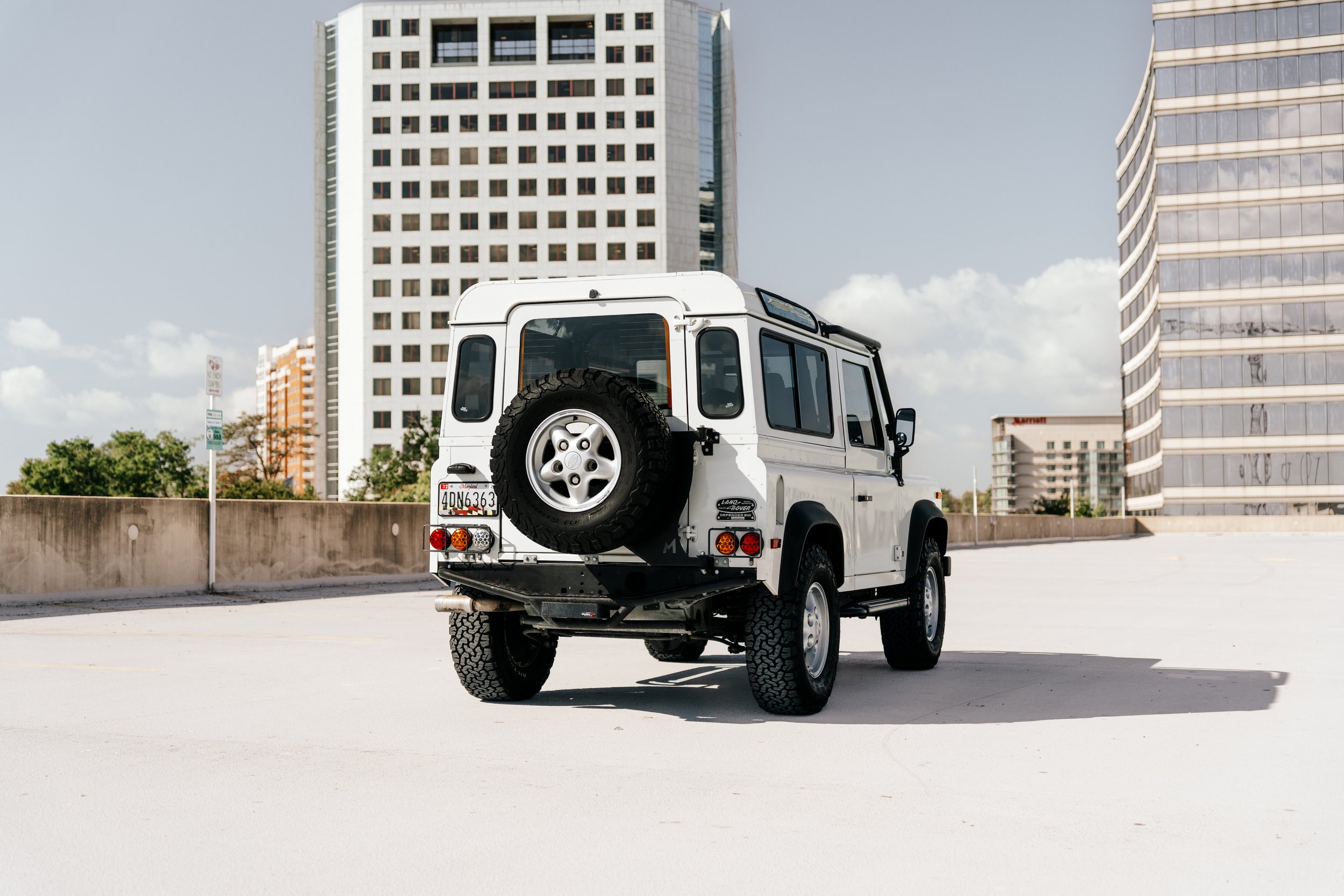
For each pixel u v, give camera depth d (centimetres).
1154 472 11219
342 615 1414
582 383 673
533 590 719
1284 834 455
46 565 1486
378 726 680
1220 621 1387
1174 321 10344
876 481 886
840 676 924
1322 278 10019
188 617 1375
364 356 13250
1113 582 2195
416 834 451
